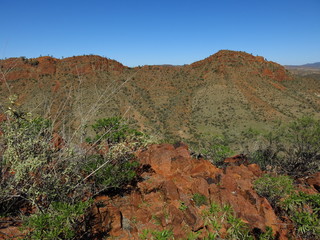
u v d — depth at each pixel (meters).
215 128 46.00
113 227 3.35
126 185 4.45
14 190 2.70
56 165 2.88
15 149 2.56
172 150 6.43
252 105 59.88
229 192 4.52
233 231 3.50
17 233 2.58
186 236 3.52
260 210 4.32
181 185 4.87
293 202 3.91
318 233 3.23
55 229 2.35
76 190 3.25
